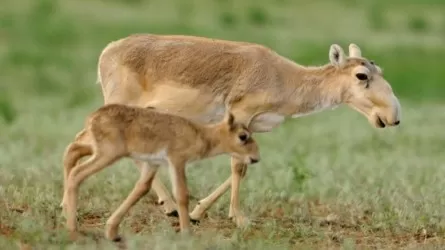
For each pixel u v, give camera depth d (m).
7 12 40.50
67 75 32.81
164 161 12.00
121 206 11.85
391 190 15.27
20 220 12.05
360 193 14.84
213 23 40.62
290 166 16.61
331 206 14.43
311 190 15.18
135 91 13.91
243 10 43.59
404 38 39.94
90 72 33.50
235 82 13.77
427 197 14.59
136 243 11.51
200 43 13.91
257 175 16.19
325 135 23.08
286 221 13.60
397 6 47.66
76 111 25.95
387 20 43.94
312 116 27.22
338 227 13.43
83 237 11.70
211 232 12.40
